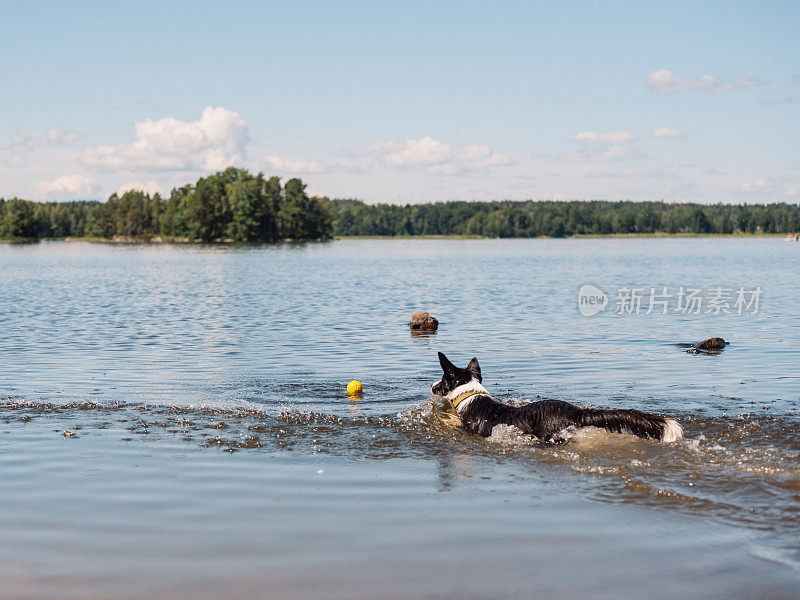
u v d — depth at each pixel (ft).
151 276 155.22
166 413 28.89
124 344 51.90
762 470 20.72
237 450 23.39
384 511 17.35
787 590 12.86
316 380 37.01
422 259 255.70
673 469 20.93
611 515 17.06
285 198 541.75
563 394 33.06
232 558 14.43
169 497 18.43
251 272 170.91
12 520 16.72
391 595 12.71
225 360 44.16
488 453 23.22
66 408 29.78
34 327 63.26
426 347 49.88
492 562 14.20
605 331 58.85
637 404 30.35
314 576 13.55
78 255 312.29
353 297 97.50
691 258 248.73
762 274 147.33
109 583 13.30
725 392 33.27
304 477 20.36
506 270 175.22
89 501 18.10
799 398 31.53
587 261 230.48
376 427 26.66
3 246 503.20
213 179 553.64
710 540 15.42
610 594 12.74
